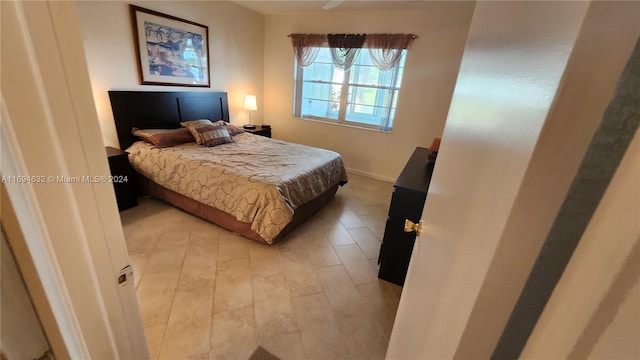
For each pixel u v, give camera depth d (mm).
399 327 1085
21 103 375
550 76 294
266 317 1647
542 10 346
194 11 3342
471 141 544
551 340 318
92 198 499
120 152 2725
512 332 382
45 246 440
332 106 4434
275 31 4391
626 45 237
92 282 538
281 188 2271
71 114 435
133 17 2789
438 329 588
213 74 3807
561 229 304
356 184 4066
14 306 415
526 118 330
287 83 4586
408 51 3637
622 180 246
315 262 2188
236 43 4023
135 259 2086
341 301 1812
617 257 245
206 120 3443
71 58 418
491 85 475
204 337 1495
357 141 4387
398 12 3535
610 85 248
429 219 854
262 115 4938
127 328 655
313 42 4070
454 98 777
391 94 3910
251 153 3016
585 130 267
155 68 3096
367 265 2197
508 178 357
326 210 3143
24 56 364
